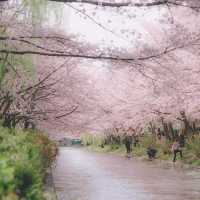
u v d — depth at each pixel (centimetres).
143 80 3897
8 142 1267
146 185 2081
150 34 3388
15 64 1628
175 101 3375
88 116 3130
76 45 1321
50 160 2234
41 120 2822
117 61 1267
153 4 1102
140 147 5306
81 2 1096
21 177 835
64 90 2422
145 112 4253
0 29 1351
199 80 3012
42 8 1377
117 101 4650
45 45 1466
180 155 3600
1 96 1964
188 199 1602
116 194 1750
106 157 5069
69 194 1739
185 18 2845
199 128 4044
